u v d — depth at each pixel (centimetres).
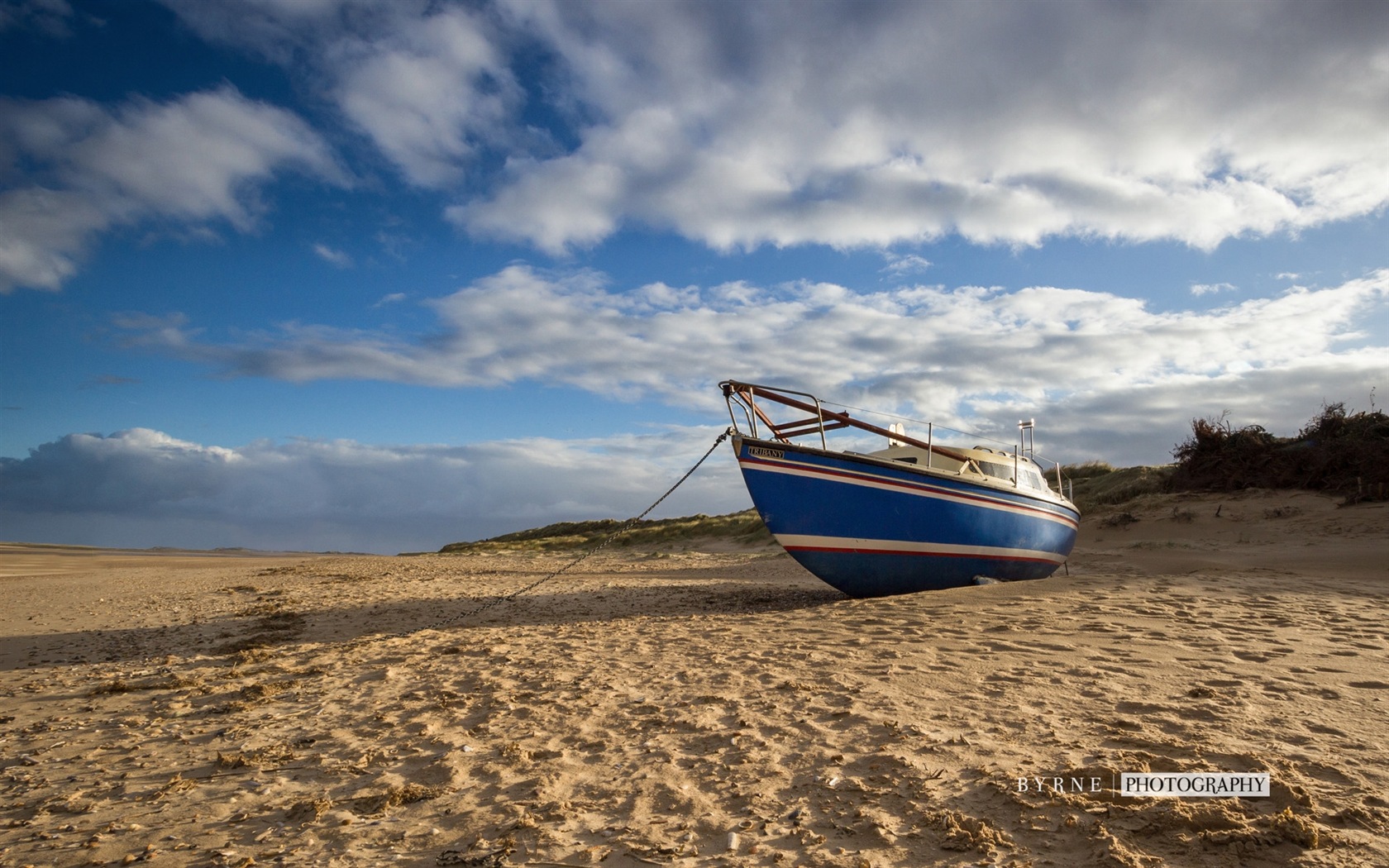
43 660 836
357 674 687
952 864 286
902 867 286
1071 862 281
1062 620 770
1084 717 447
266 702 597
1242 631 690
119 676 731
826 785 368
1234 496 2139
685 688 571
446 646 801
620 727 480
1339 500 1883
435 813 361
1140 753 380
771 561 2338
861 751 409
